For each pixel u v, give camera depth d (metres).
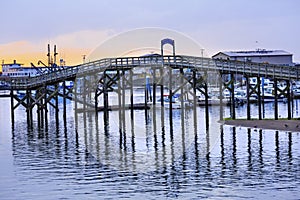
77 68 50.78
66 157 30.14
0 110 73.75
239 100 73.00
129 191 22.39
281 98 76.44
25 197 21.83
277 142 32.72
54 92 51.28
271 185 22.61
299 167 25.67
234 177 24.19
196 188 22.61
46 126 46.97
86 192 22.38
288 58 101.31
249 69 45.50
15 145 34.97
